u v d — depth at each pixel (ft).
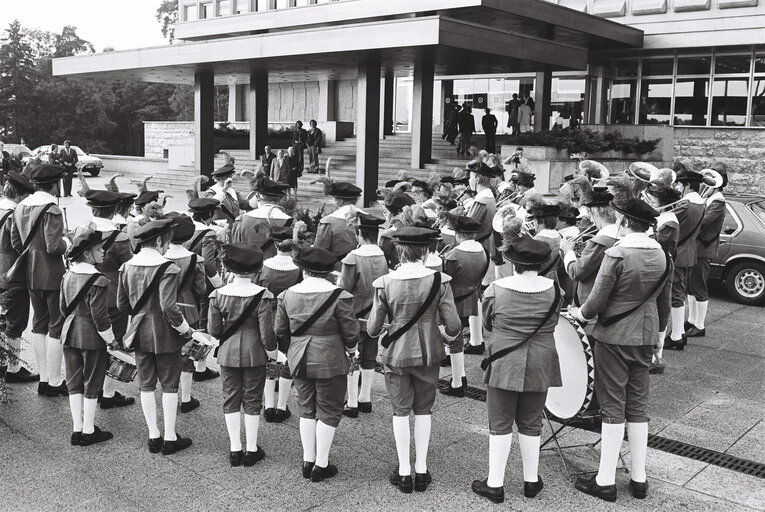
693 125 83.10
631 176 24.07
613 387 16.74
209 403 22.79
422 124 77.77
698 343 30.04
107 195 22.97
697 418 21.84
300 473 18.01
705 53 81.76
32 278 22.53
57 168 23.13
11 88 205.57
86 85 214.07
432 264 22.54
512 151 60.70
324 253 17.34
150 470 18.03
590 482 17.12
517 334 16.17
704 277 30.63
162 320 18.70
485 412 22.25
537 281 16.43
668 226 23.88
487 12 71.10
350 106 113.91
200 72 87.97
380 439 20.20
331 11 87.66
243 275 17.94
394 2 77.71
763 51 78.02
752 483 17.71
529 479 16.80
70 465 18.26
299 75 94.32
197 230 24.27
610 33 78.43
